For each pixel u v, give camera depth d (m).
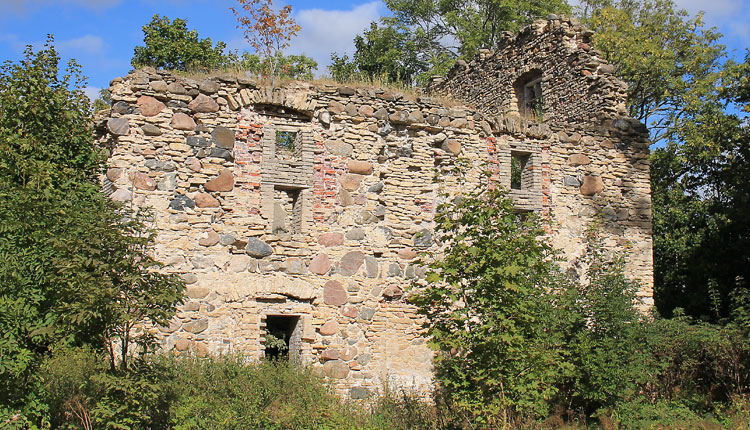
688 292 20.39
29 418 8.34
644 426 11.50
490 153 14.02
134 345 10.66
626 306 12.45
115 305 7.79
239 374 10.30
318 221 12.29
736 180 20.17
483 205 9.53
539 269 9.59
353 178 12.62
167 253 11.33
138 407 8.48
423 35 30.58
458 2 30.41
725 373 12.62
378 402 11.80
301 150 12.38
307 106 12.35
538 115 18.33
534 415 10.60
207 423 9.42
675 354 13.05
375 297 12.50
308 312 12.05
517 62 18.38
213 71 12.53
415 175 13.12
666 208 22.08
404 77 30.62
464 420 10.10
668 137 25.14
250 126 12.12
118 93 11.43
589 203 14.98
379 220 12.73
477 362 9.31
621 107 15.83
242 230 11.80
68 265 7.76
